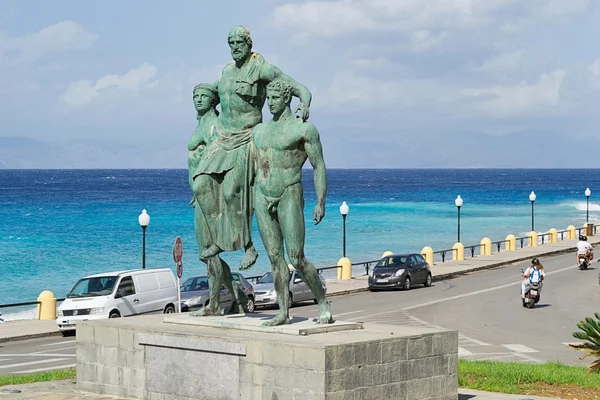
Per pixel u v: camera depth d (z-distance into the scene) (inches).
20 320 1348.4
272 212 590.6
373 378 539.2
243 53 630.5
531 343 1045.8
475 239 3125.0
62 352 1042.1
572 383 714.8
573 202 5974.4
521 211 4872.0
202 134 655.1
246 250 646.5
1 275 2135.8
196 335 573.6
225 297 1317.7
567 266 2145.7
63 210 4552.2
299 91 595.5
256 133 599.2
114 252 2576.3
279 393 531.8
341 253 2613.2
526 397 653.3
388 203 5625.0
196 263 2293.3
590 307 1422.2
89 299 1212.5
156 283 1290.6
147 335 601.6
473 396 652.7
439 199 6264.8
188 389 579.8
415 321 1256.8
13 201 5462.6
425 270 1797.5
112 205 4990.2
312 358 516.1
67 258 2452.0
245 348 546.6
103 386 630.5
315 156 580.1
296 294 1526.8
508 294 1620.3
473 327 1194.0
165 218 3929.6
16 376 776.9
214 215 643.5
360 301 1550.2
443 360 582.9
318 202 580.7
